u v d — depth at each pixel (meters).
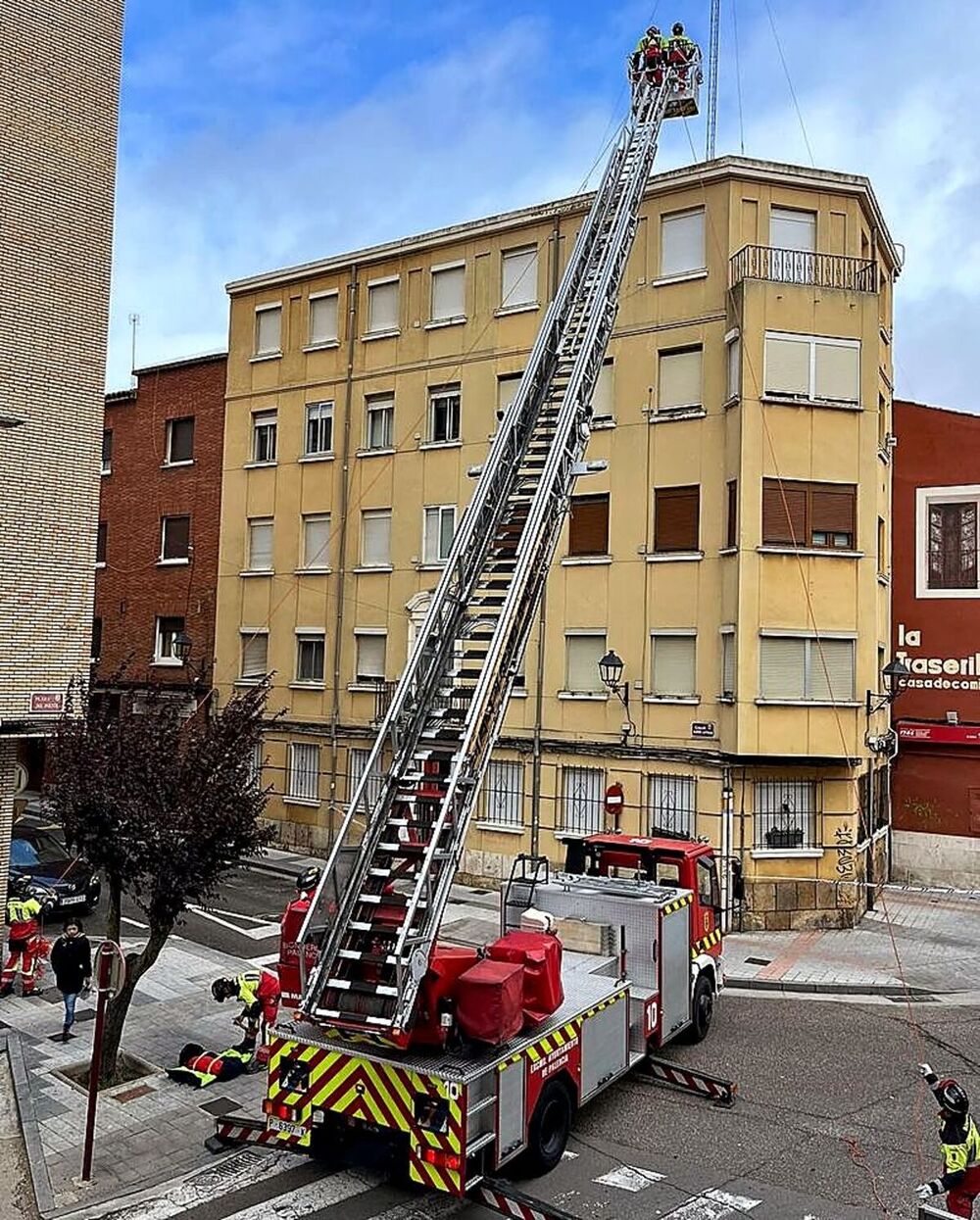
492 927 18.89
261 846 11.84
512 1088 8.89
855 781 20.27
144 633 30.03
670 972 12.25
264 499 27.44
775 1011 14.75
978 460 23.88
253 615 27.38
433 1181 8.29
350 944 9.03
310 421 26.88
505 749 22.53
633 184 17.61
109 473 31.55
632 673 21.33
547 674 22.36
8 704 15.39
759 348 20.09
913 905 21.78
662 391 21.69
